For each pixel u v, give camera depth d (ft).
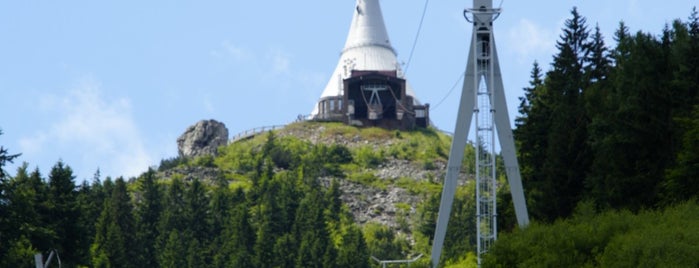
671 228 621.31
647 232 622.95
